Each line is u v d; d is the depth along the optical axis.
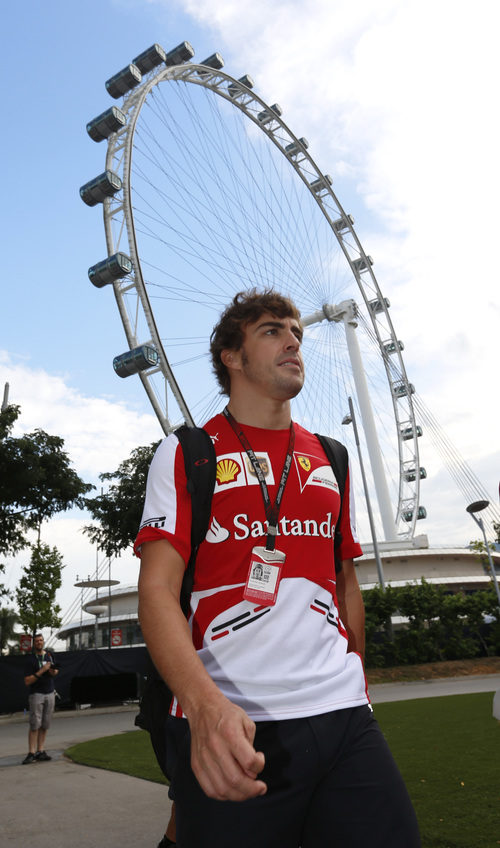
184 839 1.36
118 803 5.01
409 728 8.45
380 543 52.25
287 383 1.75
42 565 24.23
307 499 1.64
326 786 1.41
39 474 22.81
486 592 27.00
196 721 1.08
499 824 3.63
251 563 1.50
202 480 1.54
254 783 0.99
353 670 1.56
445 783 4.82
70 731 12.89
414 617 25.91
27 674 8.38
